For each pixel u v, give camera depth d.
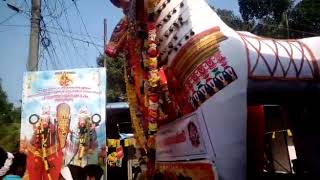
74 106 5.19
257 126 4.98
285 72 3.97
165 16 3.98
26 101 5.27
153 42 3.85
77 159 5.09
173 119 4.13
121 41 4.72
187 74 3.73
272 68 3.88
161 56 3.98
